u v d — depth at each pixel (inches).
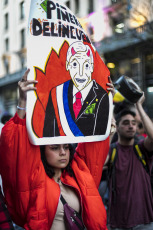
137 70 494.9
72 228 64.4
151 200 106.0
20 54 903.1
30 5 64.5
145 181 106.5
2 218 61.2
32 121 62.5
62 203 66.1
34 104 63.1
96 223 66.1
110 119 76.0
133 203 103.7
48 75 65.7
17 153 63.0
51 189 66.3
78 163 74.4
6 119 168.7
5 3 979.9
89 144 75.5
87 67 72.4
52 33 66.8
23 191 63.9
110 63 502.0
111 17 509.0
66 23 69.3
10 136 62.3
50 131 65.4
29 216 62.5
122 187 105.6
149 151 107.2
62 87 67.7
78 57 70.6
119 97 102.1
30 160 64.2
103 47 510.0
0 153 63.7
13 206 66.5
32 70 63.5
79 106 70.4
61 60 67.7
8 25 967.6
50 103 65.8
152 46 390.0
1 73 997.2
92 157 75.7
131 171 107.2
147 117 99.0
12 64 943.7
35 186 64.4
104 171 139.0
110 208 107.3
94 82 73.7
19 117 62.9
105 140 77.5
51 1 67.3
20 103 63.0
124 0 382.0
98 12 540.4
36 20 65.2
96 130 73.2
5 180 65.5
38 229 61.4
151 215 104.5
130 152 110.0
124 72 501.7
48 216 64.6
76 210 68.0
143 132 202.5
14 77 884.6
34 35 64.7
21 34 904.3
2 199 63.9
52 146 68.3
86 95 71.8
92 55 74.0
